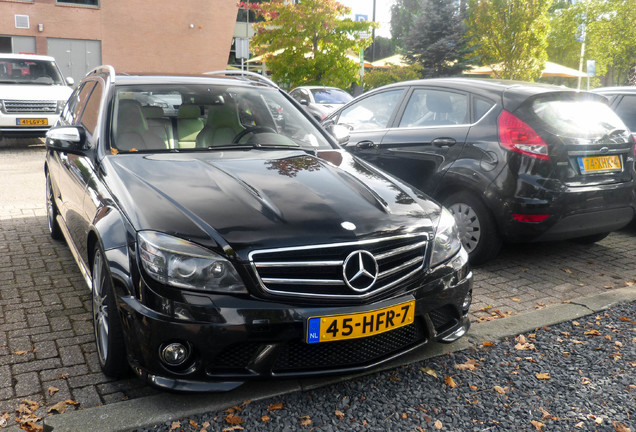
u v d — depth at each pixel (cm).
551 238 491
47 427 264
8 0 2558
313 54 2109
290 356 280
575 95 516
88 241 329
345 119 669
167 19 2877
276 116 442
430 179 539
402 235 296
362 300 282
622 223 528
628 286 489
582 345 377
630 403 309
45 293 431
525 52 2736
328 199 309
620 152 512
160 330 262
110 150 366
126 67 2838
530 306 448
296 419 281
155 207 287
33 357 334
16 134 1182
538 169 471
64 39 2692
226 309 262
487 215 503
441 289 312
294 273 273
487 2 2789
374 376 325
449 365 342
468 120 525
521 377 333
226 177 328
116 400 294
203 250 266
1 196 763
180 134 393
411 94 593
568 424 288
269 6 2102
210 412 281
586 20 3334
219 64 3034
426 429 279
